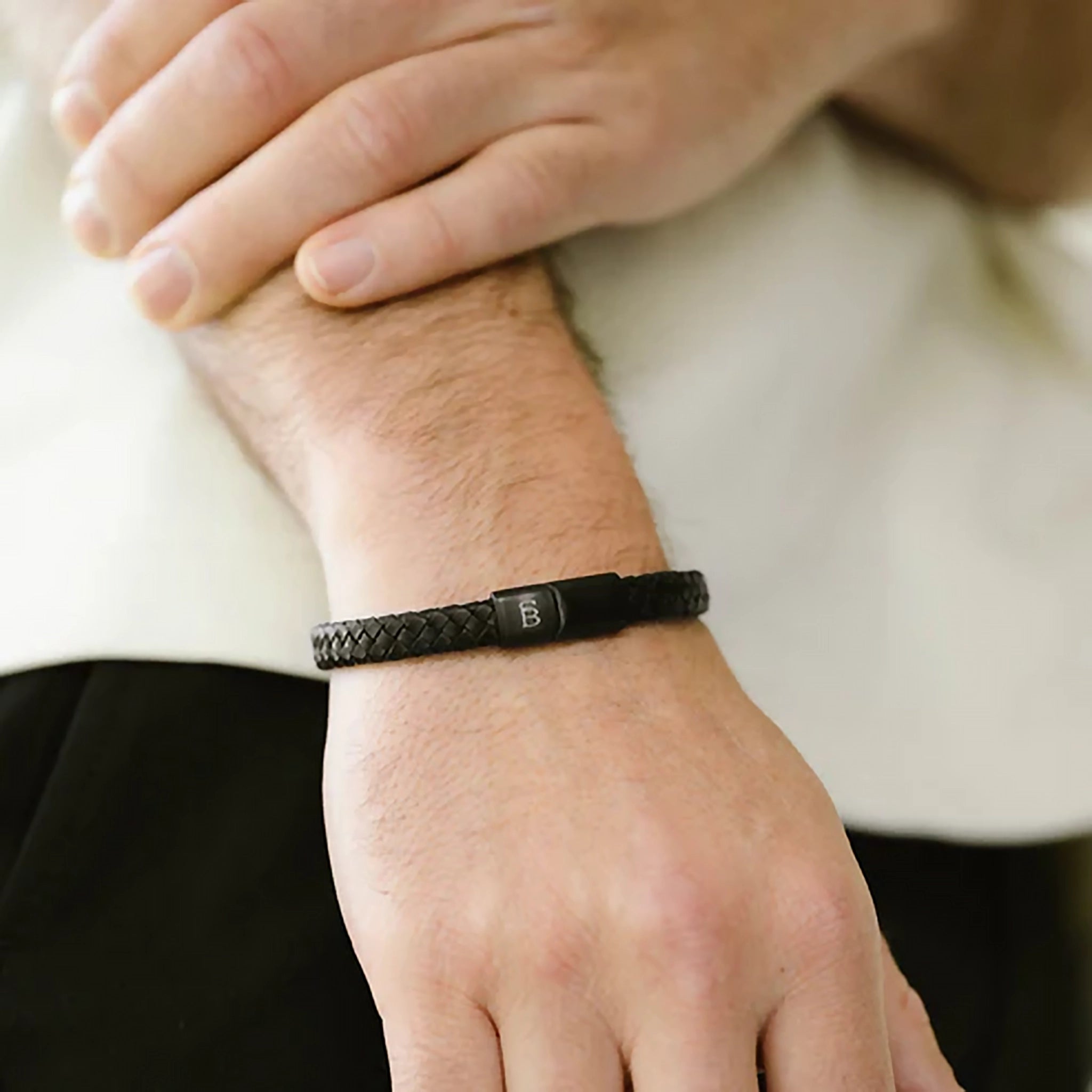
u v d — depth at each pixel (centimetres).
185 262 55
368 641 53
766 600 61
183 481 58
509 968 51
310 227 55
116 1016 56
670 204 59
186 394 59
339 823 53
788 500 61
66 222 58
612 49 56
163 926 57
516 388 55
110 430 60
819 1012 51
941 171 67
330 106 55
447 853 52
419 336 55
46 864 57
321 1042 57
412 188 55
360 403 55
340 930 57
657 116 57
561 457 55
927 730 61
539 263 58
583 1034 51
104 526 58
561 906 51
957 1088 56
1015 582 62
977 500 62
